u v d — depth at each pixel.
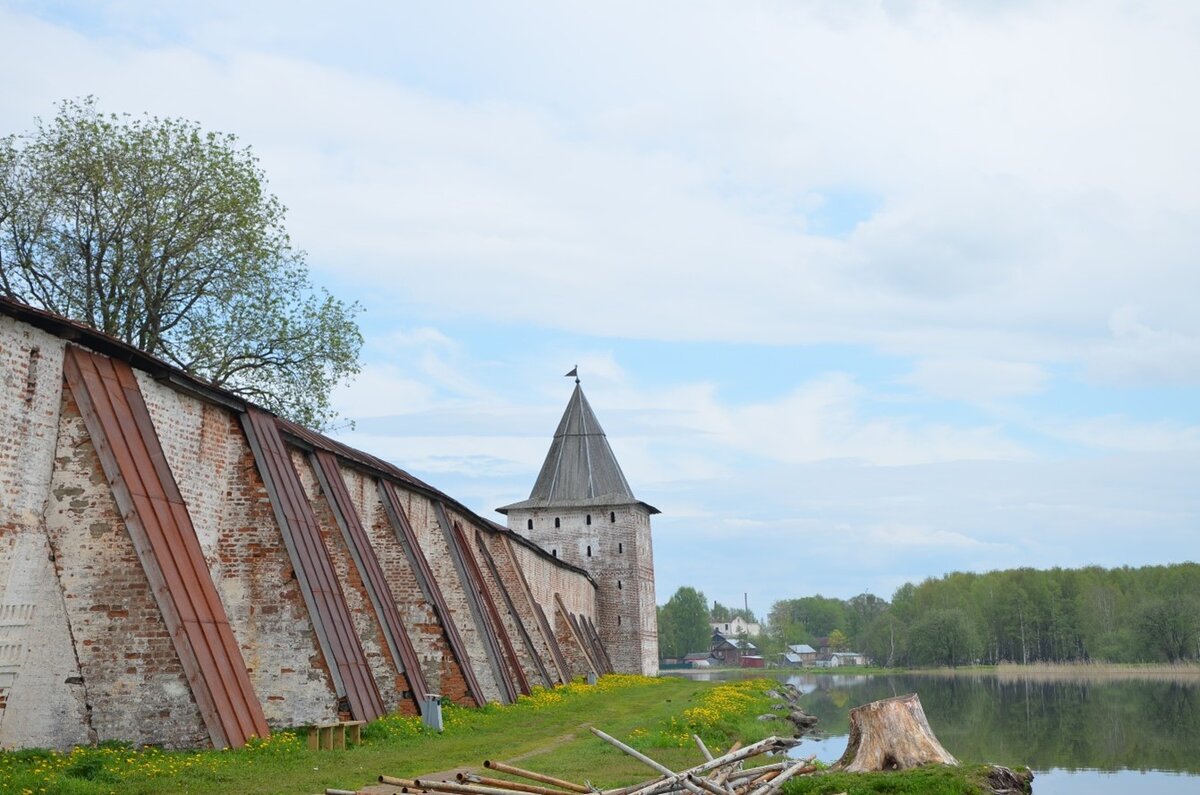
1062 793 21.16
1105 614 97.56
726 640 164.12
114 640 15.26
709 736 22.06
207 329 34.38
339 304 36.88
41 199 32.19
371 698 20.17
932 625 102.69
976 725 36.28
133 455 16.09
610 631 66.69
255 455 20.00
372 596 22.77
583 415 71.00
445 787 12.41
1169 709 43.34
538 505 68.38
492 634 30.77
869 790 12.72
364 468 25.62
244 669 16.72
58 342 15.72
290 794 12.59
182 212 33.69
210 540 19.31
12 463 14.70
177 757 14.48
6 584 14.52
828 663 155.38
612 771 15.89
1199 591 99.56
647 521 71.50
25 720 14.83
